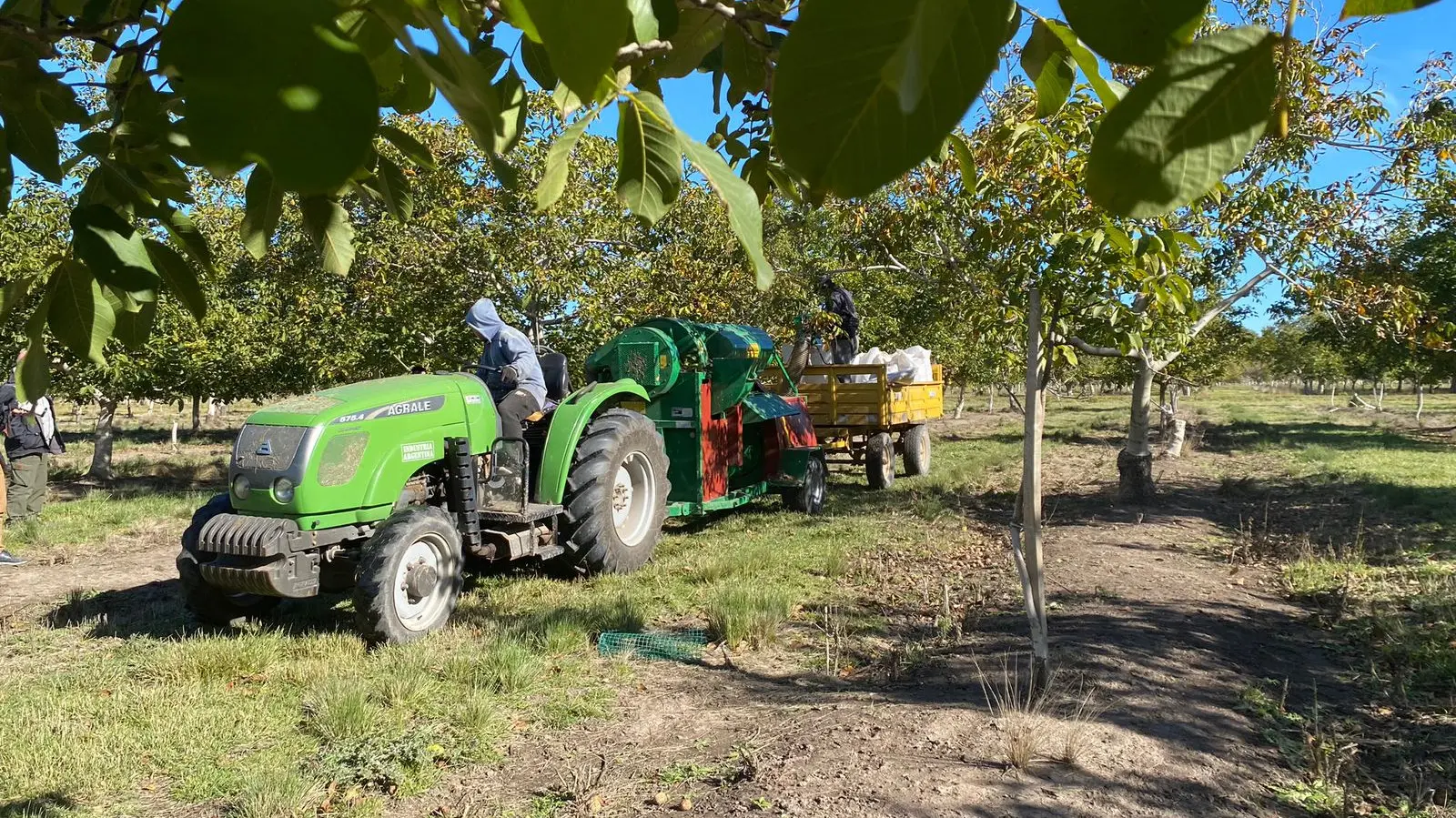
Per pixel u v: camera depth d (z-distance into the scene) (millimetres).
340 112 438
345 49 439
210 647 5527
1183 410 40812
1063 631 5758
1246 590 7277
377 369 12094
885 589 7246
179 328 14125
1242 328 16594
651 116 637
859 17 410
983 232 5613
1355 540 9289
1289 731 4434
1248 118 463
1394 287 9516
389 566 5629
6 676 5406
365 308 11844
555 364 8094
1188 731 4277
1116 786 3648
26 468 10992
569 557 7410
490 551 6723
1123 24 464
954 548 8742
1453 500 11781
